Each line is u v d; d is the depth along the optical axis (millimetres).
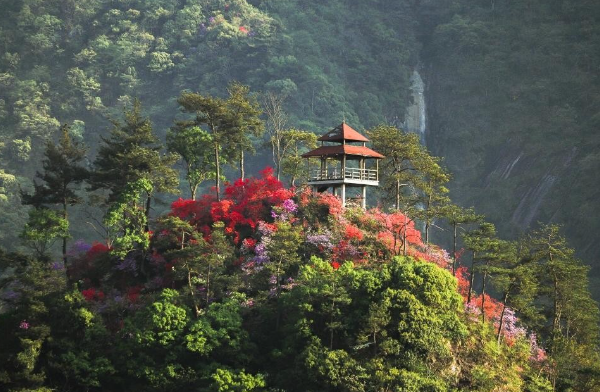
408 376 57656
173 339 62719
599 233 144875
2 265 72562
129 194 74812
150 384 61844
